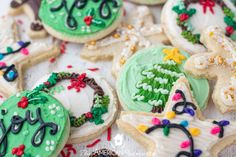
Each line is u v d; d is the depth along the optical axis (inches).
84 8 18.1
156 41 18.1
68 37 17.9
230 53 16.9
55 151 15.0
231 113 16.7
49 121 15.2
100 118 16.1
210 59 16.8
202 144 15.0
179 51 17.4
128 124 15.2
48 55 17.9
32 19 18.7
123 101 16.4
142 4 19.4
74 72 17.2
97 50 17.8
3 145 14.9
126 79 16.8
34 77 17.6
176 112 15.4
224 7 18.3
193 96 16.3
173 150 14.8
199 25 17.8
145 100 16.3
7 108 15.6
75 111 16.1
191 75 16.9
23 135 15.0
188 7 18.1
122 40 18.1
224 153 16.0
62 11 18.1
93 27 17.8
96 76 17.1
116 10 18.2
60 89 16.6
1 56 17.4
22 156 14.7
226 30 17.8
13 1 19.1
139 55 17.3
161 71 16.8
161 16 18.5
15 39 18.2
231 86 16.4
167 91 16.4
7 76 17.0
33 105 15.6
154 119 15.3
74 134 15.8
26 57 17.6
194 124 15.3
